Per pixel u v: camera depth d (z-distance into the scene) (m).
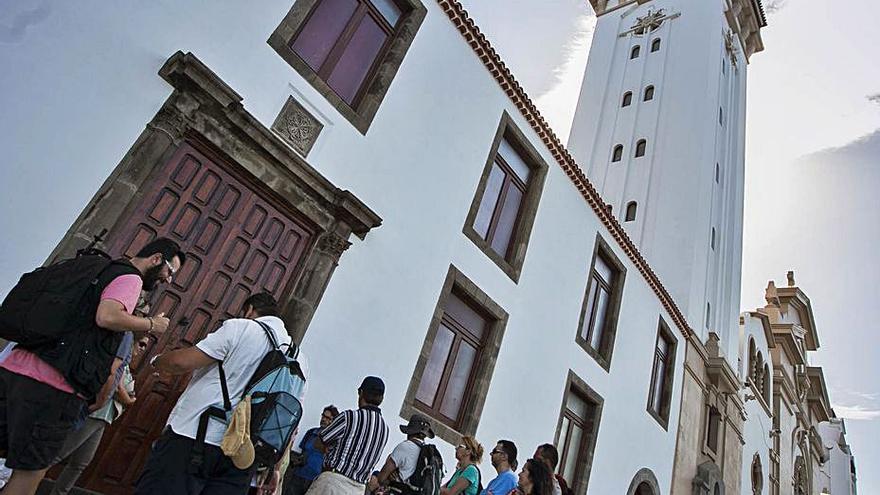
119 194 4.68
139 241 4.82
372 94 7.00
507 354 8.84
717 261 19.94
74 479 3.74
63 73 4.52
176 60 5.02
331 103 6.47
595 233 11.59
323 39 6.70
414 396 7.16
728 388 17.89
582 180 10.90
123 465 4.64
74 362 2.46
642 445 12.85
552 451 5.05
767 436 23.94
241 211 5.63
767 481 23.08
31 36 4.40
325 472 3.93
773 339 26.56
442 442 7.52
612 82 25.33
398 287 7.07
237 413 2.65
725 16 26.03
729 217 22.36
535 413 9.30
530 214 9.65
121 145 4.77
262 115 5.80
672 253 18.42
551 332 9.88
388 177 7.06
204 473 2.60
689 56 23.30
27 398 2.39
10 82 4.25
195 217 5.26
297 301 5.94
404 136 7.33
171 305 5.04
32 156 4.30
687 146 20.58
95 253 2.82
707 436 16.64
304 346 5.93
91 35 4.71
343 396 6.26
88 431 3.60
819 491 36.16
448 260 7.89
